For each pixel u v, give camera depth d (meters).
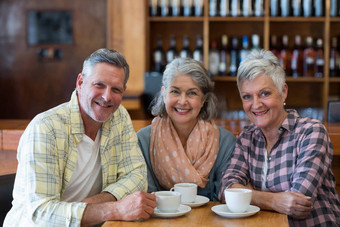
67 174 1.63
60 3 4.65
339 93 4.08
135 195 1.43
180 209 1.52
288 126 1.71
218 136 1.94
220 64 3.91
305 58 3.89
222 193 1.71
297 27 4.03
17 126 2.27
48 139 1.54
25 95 4.76
